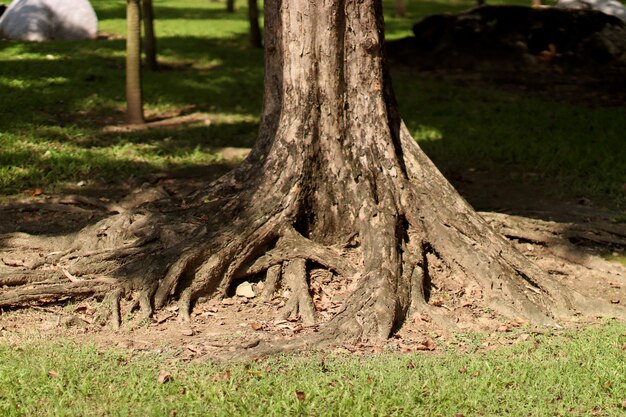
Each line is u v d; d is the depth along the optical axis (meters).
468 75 22.42
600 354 7.44
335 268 8.83
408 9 37.41
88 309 8.29
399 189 9.16
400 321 8.18
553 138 15.77
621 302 9.12
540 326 8.38
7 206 11.34
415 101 18.94
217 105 17.88
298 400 6.25
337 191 9.13
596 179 13.38
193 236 8.92
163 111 17.28
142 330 7.92
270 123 9.90
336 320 7.88
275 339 7.66
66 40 25.36
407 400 6.36
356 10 9.09
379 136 9.22
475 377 6.87
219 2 42.44
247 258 8.79
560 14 23.28
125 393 6.42
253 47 25.50
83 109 16.89
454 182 13.34
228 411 6.14
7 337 7.63
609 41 22.94
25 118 15.63
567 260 10.09
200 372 6.83
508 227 10.34
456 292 8.88
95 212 11.19
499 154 14.76
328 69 9.10
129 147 14.37
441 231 9.09
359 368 6.99
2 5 28.23
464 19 23.62
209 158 14.03
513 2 38.84
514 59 22.81
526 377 6.91
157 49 23.95
